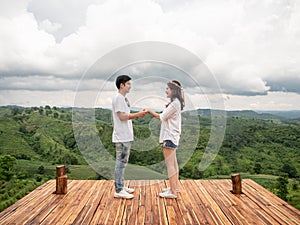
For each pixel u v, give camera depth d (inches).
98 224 106.3
